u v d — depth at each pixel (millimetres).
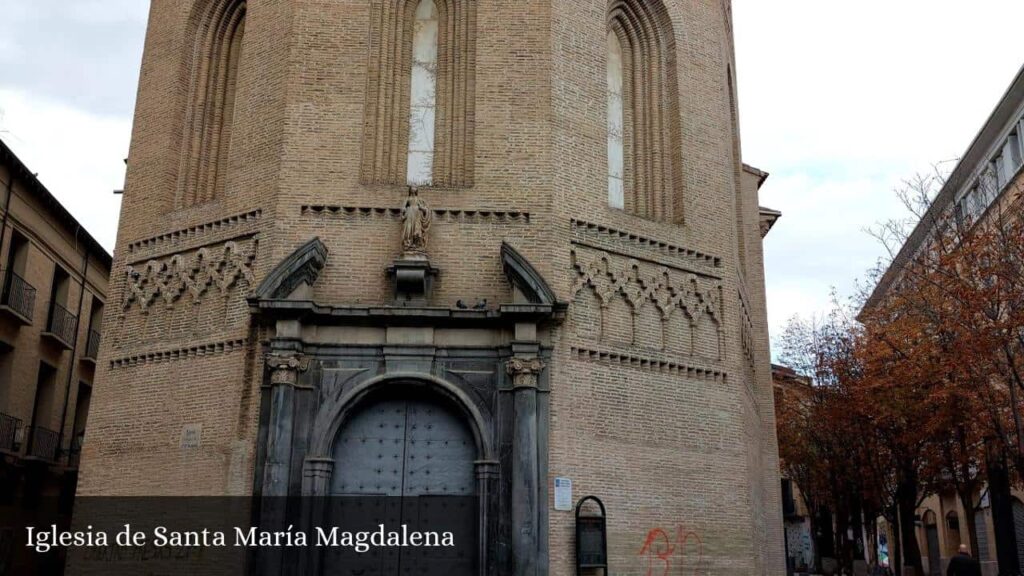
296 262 17516
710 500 19375
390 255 18453
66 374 34719
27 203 31688
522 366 17359
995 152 42812
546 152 19109
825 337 46125
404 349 17625
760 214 32375
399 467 17453
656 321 19828
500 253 18391
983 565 48250
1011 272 23938
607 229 19531
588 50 20516
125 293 20453
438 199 18812
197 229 19734
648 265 20031
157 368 19297
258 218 18797
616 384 18703
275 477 16609
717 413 20141
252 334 18062
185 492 17938
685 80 22203
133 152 21641
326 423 17156
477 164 19078
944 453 33438
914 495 35344
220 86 21812
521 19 19953
